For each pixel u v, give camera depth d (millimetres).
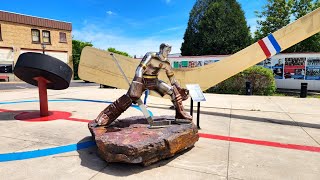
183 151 3941
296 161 3619
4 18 21828
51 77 5957
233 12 19625
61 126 5430
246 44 20000
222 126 5688
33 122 5750
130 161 3125
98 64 8734
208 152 3930
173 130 3744
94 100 9789
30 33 23688
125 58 8484
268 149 4125
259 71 13148
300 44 19172
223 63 7344
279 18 20000
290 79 14625
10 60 22594
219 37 19562
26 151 3832
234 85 13820
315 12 6219
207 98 11016
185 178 3016
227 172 3205
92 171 3158
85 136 4664
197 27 20578
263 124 5938
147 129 3842
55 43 25672
